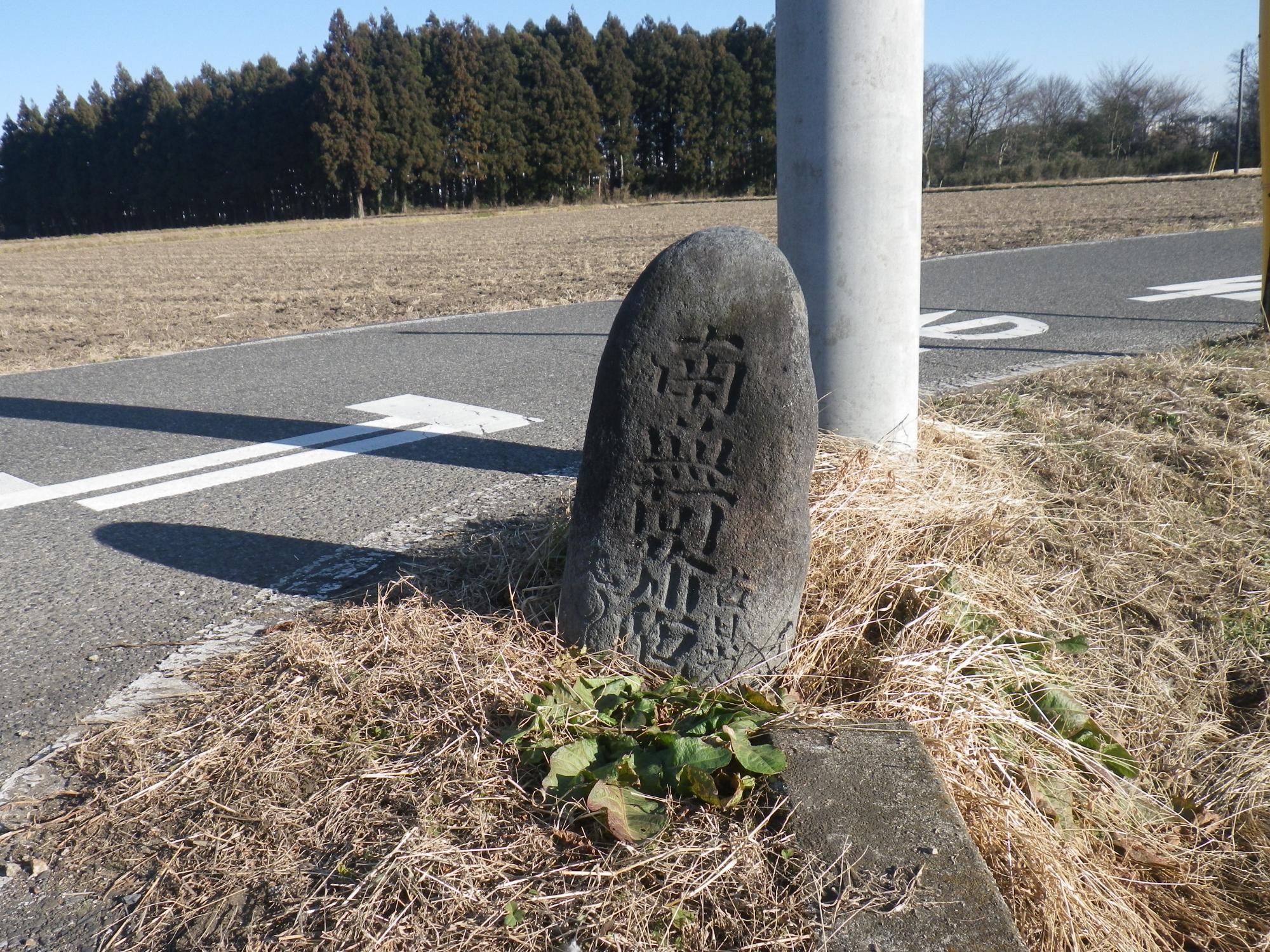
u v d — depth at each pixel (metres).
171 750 2.30
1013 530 3.51
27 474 4.86
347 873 1.84
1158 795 2.55
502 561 3.22
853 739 2.14
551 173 60.53
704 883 1.76
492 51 58.09
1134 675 2.93
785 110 3.70
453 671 2.48
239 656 2.77
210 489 4.50
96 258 29.72
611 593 2.58
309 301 14.04
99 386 7.09
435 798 2.03
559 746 2.16
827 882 1.74
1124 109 56.38
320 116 56.88
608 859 1.84
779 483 2.46
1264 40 6.09
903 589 2.92
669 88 61.59
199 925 1.76
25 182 75.81
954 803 1.94
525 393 6.43
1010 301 9.52
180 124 66.00
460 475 4.61
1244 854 2.43
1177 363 5.77
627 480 2.54
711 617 2.51
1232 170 49.97
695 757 2.04
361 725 2.32
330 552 3.65
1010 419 4.84
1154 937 2.20
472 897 1.75
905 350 3.87
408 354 8.10
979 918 1.65
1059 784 2.42
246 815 2.04
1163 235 16.47
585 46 60.84
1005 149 58.50
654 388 2.49
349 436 5.43
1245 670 3.00
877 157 3.61
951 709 2.44
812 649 2.63
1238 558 3.51
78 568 3.57
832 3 3.47
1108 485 4.01
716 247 2.45
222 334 10.53
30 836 2.04
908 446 3.95
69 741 2.40
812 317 3.85
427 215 54.50
